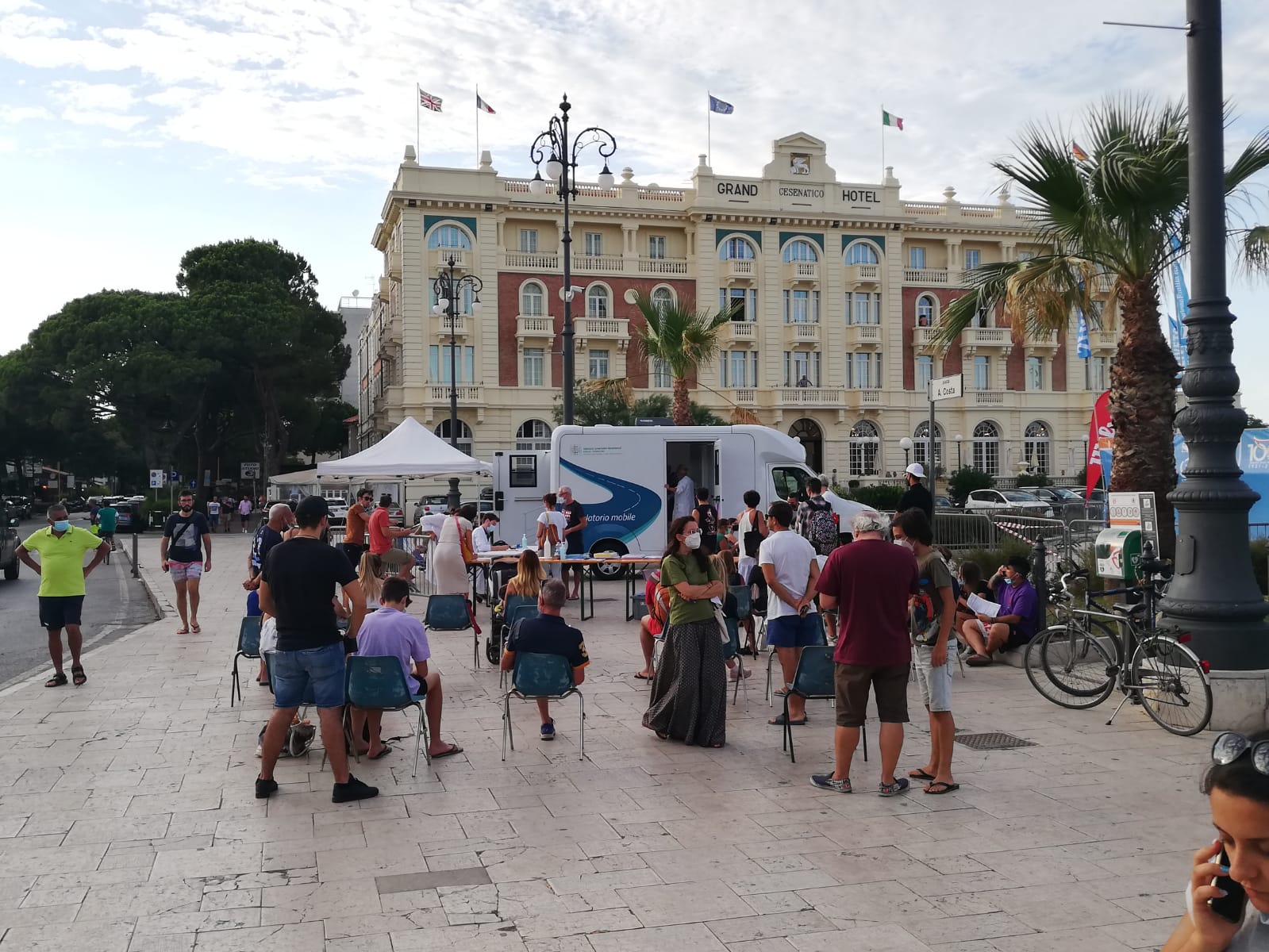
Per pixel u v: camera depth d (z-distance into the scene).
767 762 7.23
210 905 4.72
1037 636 9.10
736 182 48.00
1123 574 9.02
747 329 47.84
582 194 46.31
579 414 38.28
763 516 12.77
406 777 6.89
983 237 51.78
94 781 6.77
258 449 52.88
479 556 14.39
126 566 27.92
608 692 9.77
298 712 7.94
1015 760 7.18
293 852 5.42
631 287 47.16
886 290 50.44
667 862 5.23
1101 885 4.89
